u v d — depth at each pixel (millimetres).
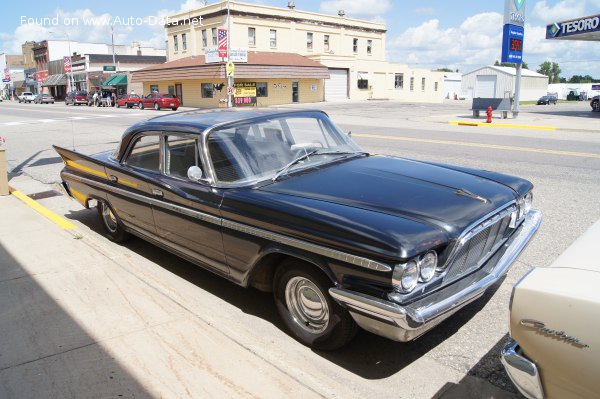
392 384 3014
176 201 4125
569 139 14438
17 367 3207
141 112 34125
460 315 3809
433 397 2883
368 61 51875
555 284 2076
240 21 43406
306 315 3412
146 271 4734
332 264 2980
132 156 4781
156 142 4441
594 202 6859
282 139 4219
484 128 18828
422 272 2822
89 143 14648
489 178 3992
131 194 4711
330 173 3893
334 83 49531
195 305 4027
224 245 3729
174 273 4773
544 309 2051
